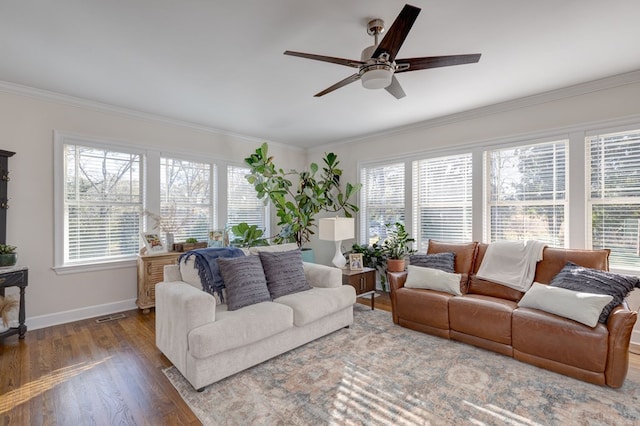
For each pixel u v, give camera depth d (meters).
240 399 2.05
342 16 2.06
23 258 3.21
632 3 1.92
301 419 1.86
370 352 2.72
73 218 3.57
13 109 3.16
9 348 2.78
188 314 2.18
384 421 1.84
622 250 2.99
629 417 1.87
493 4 1.93
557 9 1.98
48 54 2.54
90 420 1.84
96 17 2.06
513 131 3.63
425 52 2.51
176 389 2.16
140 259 3.74
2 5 1.92
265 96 3.46
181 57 2.60
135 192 4.02
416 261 3.54
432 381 2.26
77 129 3.54
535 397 2.07
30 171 3.25
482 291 3.14
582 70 2.84
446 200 4.28
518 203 3.66
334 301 3.04
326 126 4.65
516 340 2.55
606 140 3.08
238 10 1.99
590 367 2.20
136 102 3.64
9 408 1.95
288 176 5.95
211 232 4.51
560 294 2.46
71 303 3.50
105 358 2.61
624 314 2.13
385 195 5.01
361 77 2.13
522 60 2.65
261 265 3.00
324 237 4.08
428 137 4.41
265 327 2.41
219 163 4.89
